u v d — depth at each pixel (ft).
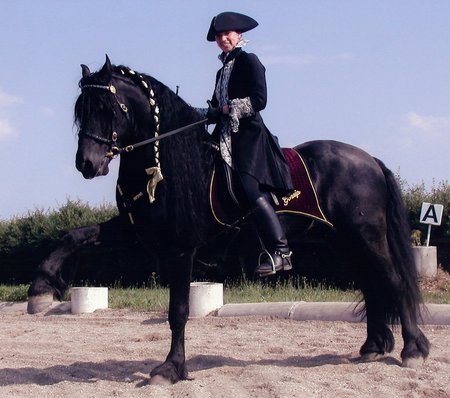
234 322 37.17
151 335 34.58
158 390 22.08
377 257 25.71
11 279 62.69
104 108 22.27
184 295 23.59
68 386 23.32
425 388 22.27
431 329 32.94
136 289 53.88
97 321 40.32
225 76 24.26
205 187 23.54
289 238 25.32
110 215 59.72
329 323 35.58
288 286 49.78
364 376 23.99
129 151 22.91
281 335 33.32
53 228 59.88
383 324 26.55
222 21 24.17
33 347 32.12
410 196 53.26
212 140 24.12
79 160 22.04
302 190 24.75
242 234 24.67
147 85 23.26
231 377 24.18
